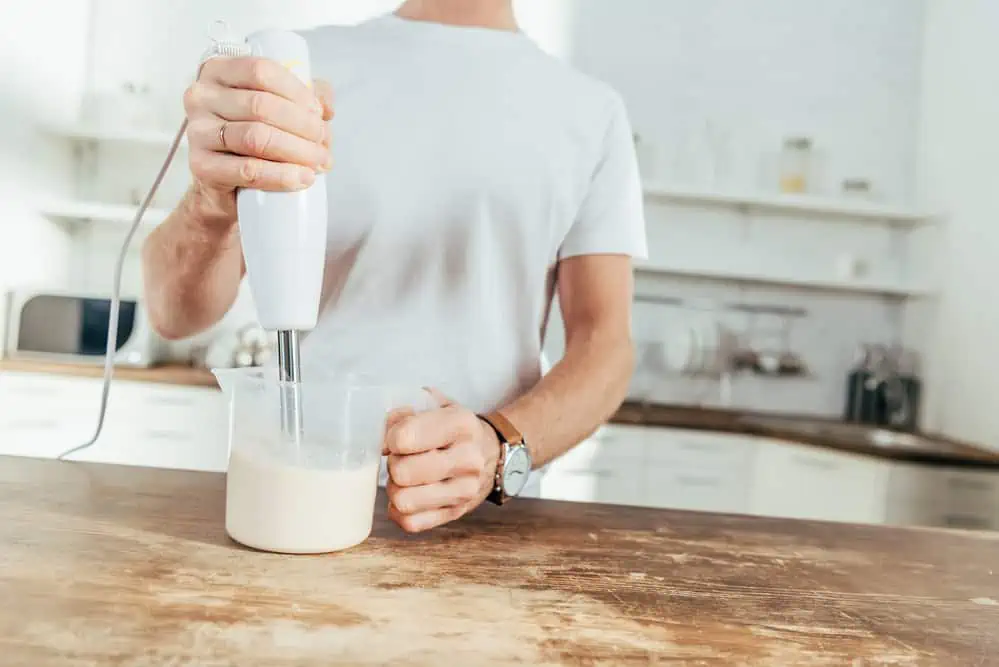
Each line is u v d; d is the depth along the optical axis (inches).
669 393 134.9
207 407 109.2
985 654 21.1
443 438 26.2
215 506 28.4
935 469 98.3
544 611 21.1
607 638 19.7
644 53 134.0
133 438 108.2
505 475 30.1
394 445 25.7
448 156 42.8
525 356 45.0
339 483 23.9
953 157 126.3
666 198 131.5
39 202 118.5
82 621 17.8
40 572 20.5
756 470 113.6
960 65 126.1
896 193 136.6
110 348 31.0
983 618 23.9
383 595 21.1
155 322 37.2
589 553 26.6
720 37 134.6
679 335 133.6
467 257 43.1
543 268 45.2
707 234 135.3
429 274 43.1
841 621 22.5
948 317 124.9
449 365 43.1
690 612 22.0
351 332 43.1
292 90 22.4
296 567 22.7
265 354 118.5
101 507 26.9
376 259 42.9
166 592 19.9
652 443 112.2
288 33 24.0
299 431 23.7
